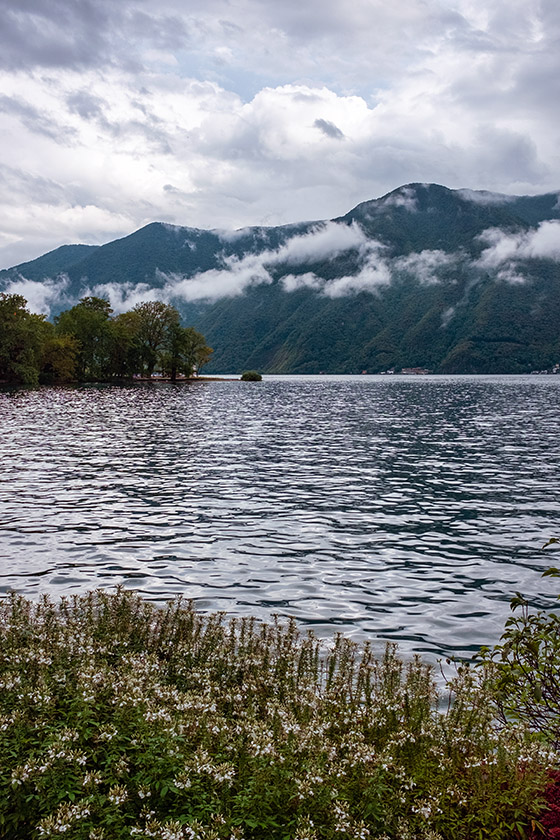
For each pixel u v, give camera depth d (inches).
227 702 313.3
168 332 7111.2
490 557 771.4
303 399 4675.2
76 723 255.0
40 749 238.8
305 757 248.5
